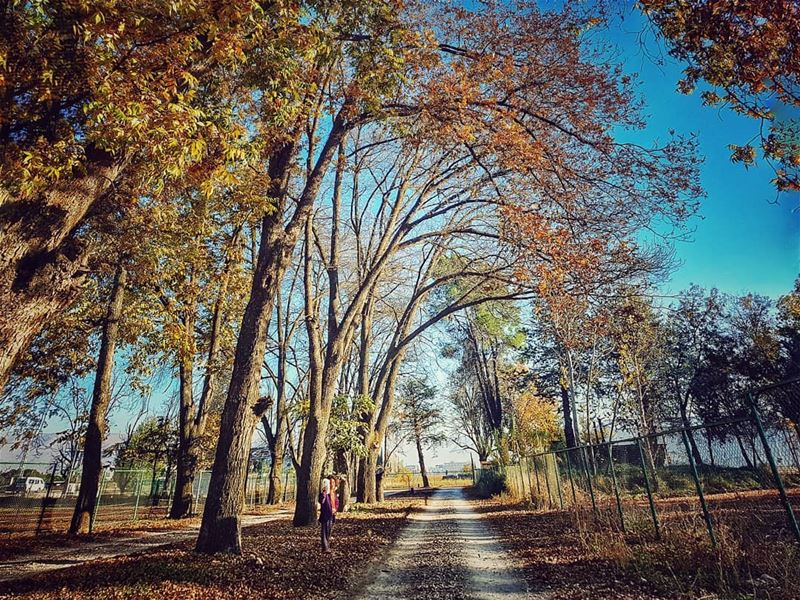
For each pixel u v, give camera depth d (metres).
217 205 14.03
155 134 6.18
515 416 38.03
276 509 27.55
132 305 19.39
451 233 19.42
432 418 67.06
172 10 6.33
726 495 9.13
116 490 23.00
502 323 31.38
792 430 6.84
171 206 12.18
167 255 14.15
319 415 16.44
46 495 16.69
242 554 9.48
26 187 5.45
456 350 44.97
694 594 6.23
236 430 10.11
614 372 38.09
